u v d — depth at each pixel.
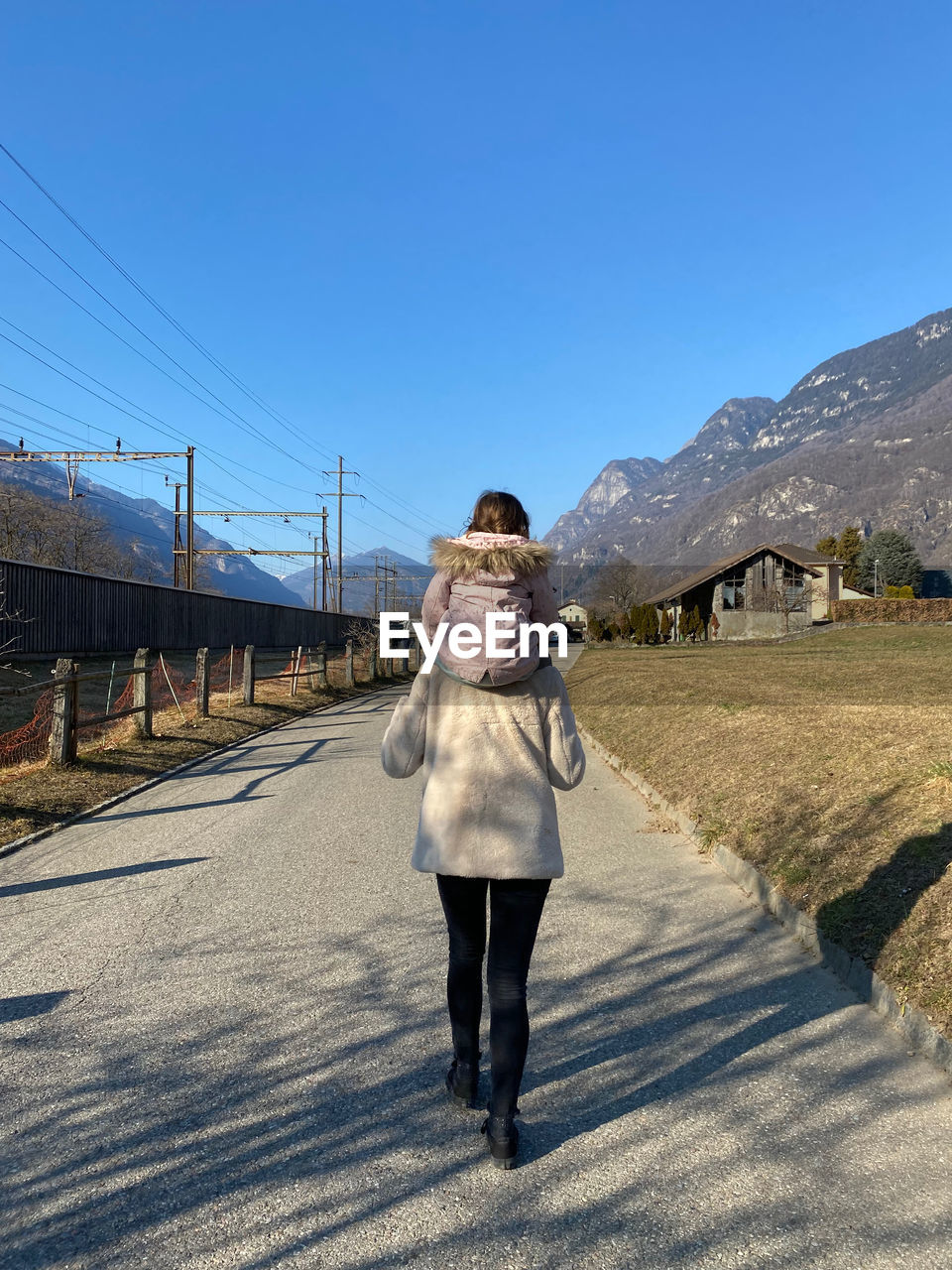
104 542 59.72
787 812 5.69
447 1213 2.11
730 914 4.58
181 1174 2.28
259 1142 2.43
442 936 4.18
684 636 50.72
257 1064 2.91
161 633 31.36
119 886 5.15
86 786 8.18
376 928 4.31
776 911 4.53
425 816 2.52
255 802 7.89
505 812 2.46
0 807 7.05
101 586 27.16
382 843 6.21
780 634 49.81
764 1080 2.79
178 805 7.76
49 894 5.01
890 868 4.20
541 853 2.43
